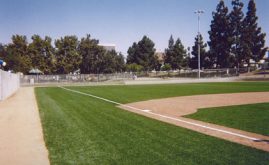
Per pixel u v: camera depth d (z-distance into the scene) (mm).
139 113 13391
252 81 50438
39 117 12578
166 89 32438
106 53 73750
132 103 17891
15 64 62219
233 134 8484
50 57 70062
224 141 7633
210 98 20500
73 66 71000
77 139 8133
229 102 17625
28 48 68750
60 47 69875
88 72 73375
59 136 8578
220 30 67875
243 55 65125
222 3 67688
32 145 7598
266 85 38094
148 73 76125
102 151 6820
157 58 96062
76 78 61375
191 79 56656
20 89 37938
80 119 11734
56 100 20562
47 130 9531
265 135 8328
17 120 11930
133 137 8258
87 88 37469
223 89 30688
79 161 6086
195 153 6512
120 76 64812
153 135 8492
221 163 5770
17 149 7223
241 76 59344
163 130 9234
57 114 13375
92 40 72500
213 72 65250
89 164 5871
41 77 58781
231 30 66812
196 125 10086
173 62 84250
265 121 10688
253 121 10695
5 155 6715
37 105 17562
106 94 25750
